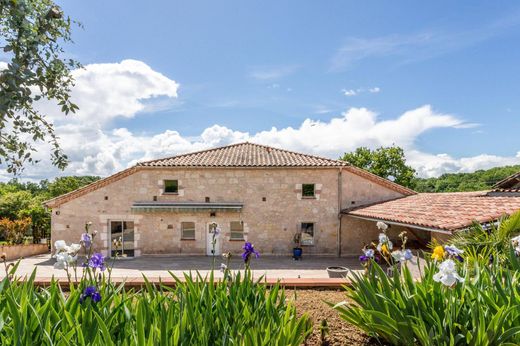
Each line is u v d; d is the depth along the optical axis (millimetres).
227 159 22500
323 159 22938
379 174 39031
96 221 21047
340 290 5699
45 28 4449
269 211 21641
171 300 3186
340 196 21719
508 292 3297
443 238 12297
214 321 3078
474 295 3322
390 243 4137
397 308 3184
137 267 17766
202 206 21156
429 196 20469
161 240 21078
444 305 3318
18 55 4000
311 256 21438
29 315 2832
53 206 20969
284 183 21719
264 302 3453
